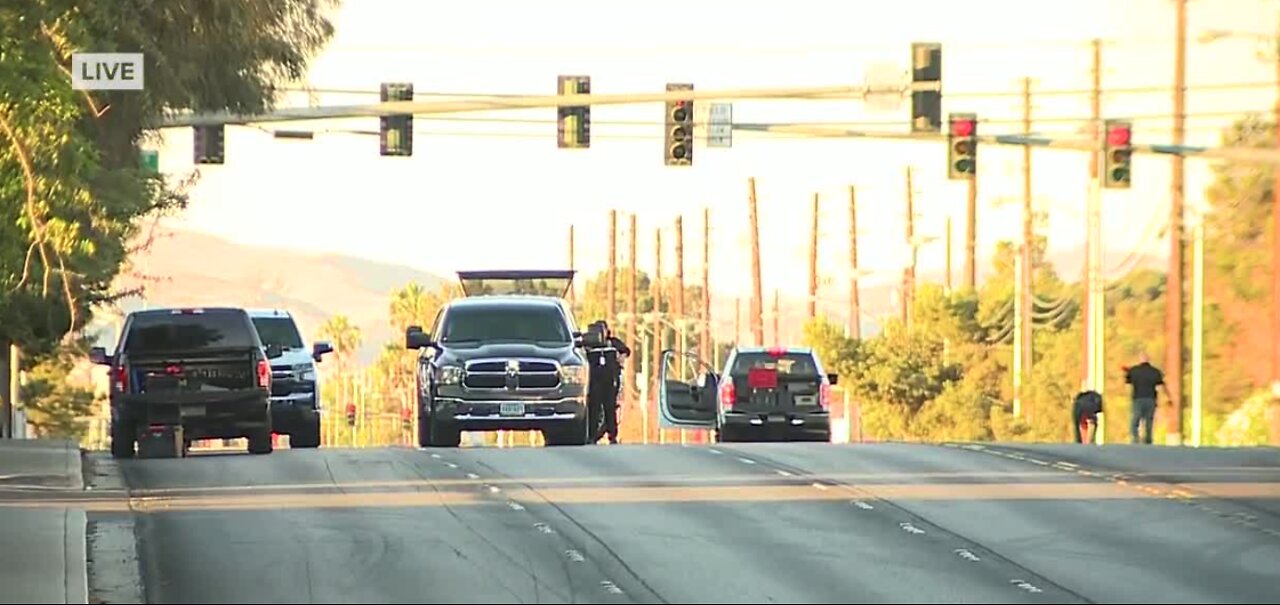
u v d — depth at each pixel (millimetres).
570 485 88562
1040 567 64750
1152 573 63562
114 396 108250
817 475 93312
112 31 91375
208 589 59500
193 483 90062
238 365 108812
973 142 156500
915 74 149750
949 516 77500
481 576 61938
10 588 58781
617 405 134000
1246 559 66750
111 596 58500
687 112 155125
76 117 77125
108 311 181625
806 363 145750
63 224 76250
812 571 63406
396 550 67500
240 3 109250
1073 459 102188
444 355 118375
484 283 144000
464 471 95375
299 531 72312
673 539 70625
